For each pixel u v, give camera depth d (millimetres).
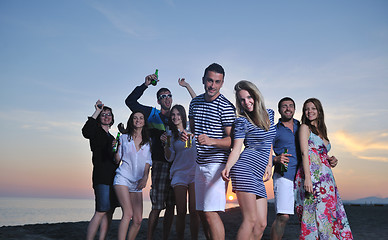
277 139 4109
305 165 3852
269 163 3729
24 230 5324
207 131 3412
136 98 4918
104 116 4297
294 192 3977
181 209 4242
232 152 3129
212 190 3270
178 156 4371
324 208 3826
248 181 3127
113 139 4285
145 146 4230
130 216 3982
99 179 4094
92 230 4047
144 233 5391
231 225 6309
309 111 4055
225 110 3336
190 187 4293
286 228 6289
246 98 3281
